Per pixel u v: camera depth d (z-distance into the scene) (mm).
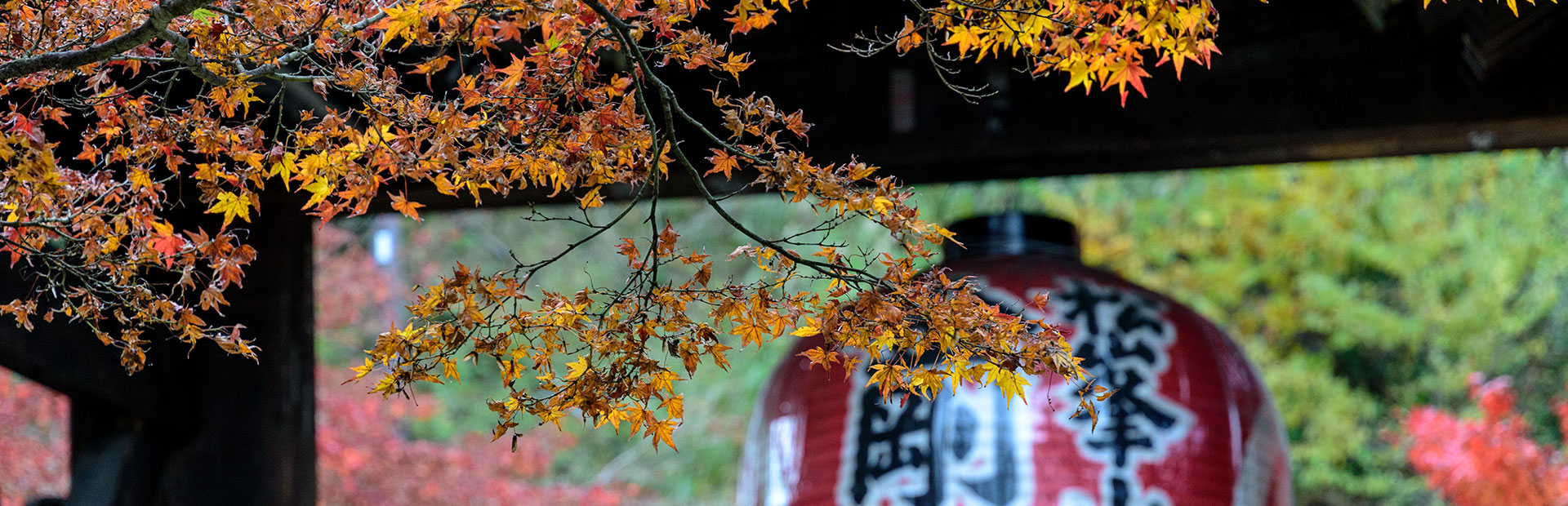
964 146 3875
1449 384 10312
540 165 1930
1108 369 4176
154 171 3125
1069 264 4578
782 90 3916
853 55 3828
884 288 1986
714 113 3670
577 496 9391
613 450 12617
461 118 1887
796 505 4281
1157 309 4398
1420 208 10484
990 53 3875
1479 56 3434
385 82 1929
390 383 1884
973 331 1881
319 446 7871
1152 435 4098
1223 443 4152
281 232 4031
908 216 1875
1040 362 1893
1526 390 10266
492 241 12484
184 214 3473
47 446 7660
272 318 4012
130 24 1939
